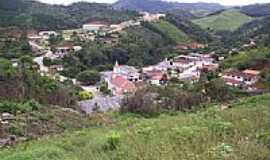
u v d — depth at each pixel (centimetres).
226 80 4125
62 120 2172
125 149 740
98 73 6231
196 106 2316
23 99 2778
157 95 2566
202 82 3366
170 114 2117
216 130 798
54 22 10475
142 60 7769
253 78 4222
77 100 3584
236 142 636
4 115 2108
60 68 6550
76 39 8738
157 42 8844
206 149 602
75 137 1290
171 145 661
